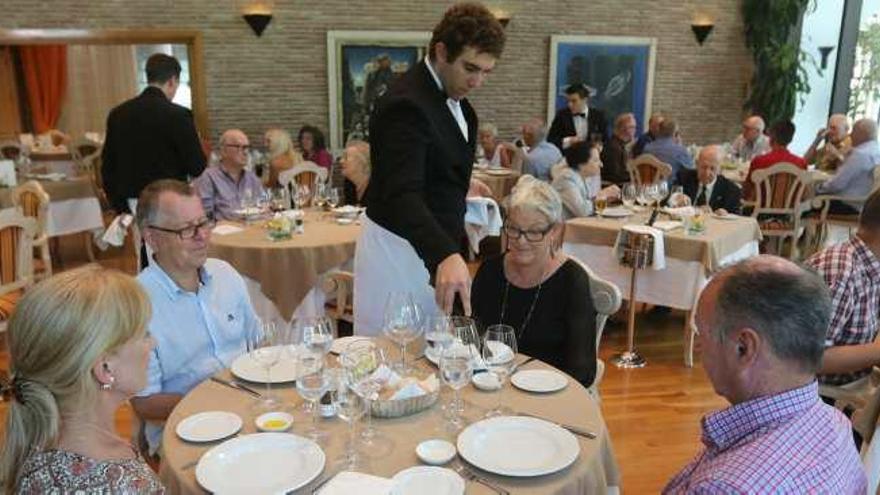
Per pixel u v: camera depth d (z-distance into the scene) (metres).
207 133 7.82
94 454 1.10
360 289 2.10
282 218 3.83
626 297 4.05
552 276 2.17
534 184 2.16
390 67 8.12
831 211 6.04
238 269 3.59
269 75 7.88
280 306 3.59
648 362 3.98
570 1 8.48
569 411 1.61
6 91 9.96
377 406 1.56
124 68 10.48
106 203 7.62
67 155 7.75
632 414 3.32
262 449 1.41
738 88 9.23
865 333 2.04
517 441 1.44
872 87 8.67
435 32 1.83
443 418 1.57
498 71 8.48
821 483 0.96
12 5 7.17
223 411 1.61
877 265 2.01
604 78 8.74
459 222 2.01
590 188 4.60
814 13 8.77
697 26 8.84
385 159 1.85
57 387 1.07
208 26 7.63
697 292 3.78
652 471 2.80
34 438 1.07
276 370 1.83
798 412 1.02
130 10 7.42
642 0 8.67
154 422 1.92
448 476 1.30
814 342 1.01
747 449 1.00
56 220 5.74
